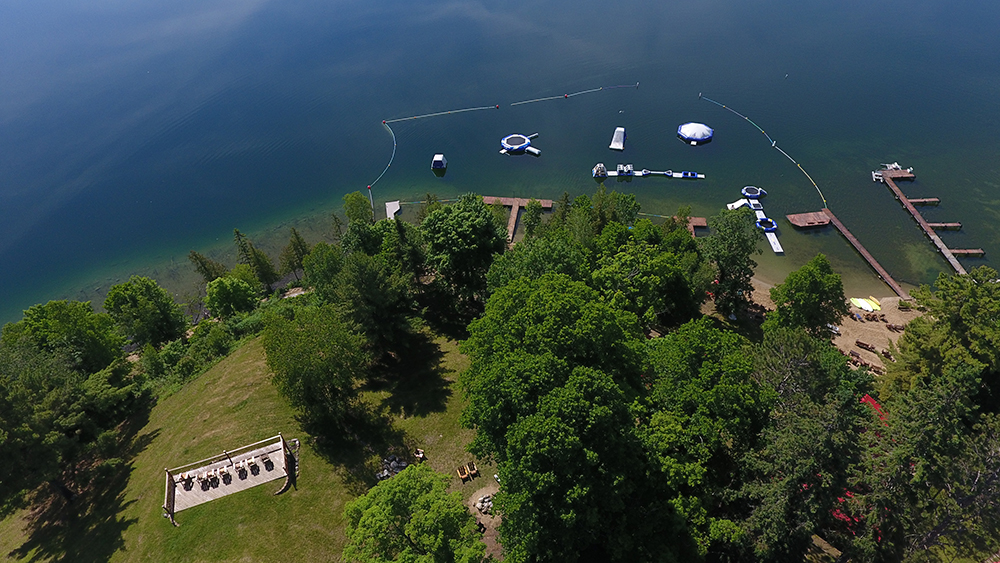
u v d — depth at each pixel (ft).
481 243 243.19
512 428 128.57
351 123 611.88
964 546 130.52
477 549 114.42
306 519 156.56
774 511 120.78
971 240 359.46
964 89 565.53
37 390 166.91
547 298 152.87
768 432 135.33
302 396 171.32
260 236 448.65
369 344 218.59
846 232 371.76
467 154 529.45
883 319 284.00
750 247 258.37
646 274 221.87
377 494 130.41
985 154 454.40
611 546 127.13
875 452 125.49
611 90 636.07
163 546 148.77
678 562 128.36
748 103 577.43
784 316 224.12
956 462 121.08
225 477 165.78
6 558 157.38
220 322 303.07
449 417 194.18
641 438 134.41
